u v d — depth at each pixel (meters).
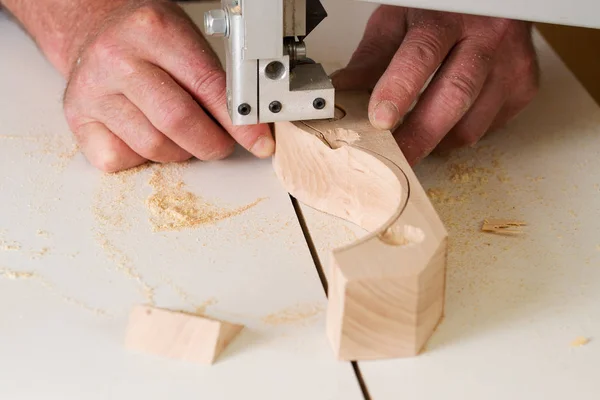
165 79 0.95
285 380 0.69
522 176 0.98
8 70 1.21
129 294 0.78
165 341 0.71
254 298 0.78
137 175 0.97
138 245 0.85
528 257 0.84
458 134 1.01
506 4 0.74
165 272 0.81
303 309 0.77
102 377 0.69
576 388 0.68
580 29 1.71
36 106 1.12
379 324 0.69
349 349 0.70
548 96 1.18
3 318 0.75
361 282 0.67
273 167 0.99
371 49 1.07
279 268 0.82
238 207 0.91
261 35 0.79
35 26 1.21
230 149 0.98
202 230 0.87
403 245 0.71
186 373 0.70
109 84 0.97
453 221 0.89
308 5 0.88
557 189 0.96
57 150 1.02
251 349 0.72
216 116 0.96
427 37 0.95
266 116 0.85
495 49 1.01
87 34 1.12
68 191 0.94
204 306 0.77
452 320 0.75
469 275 0.81
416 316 0.69
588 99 1.17
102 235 0.86
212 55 0.98
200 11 1.37
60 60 1.16
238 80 0.82
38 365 0.70
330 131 0.89
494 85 1.02
